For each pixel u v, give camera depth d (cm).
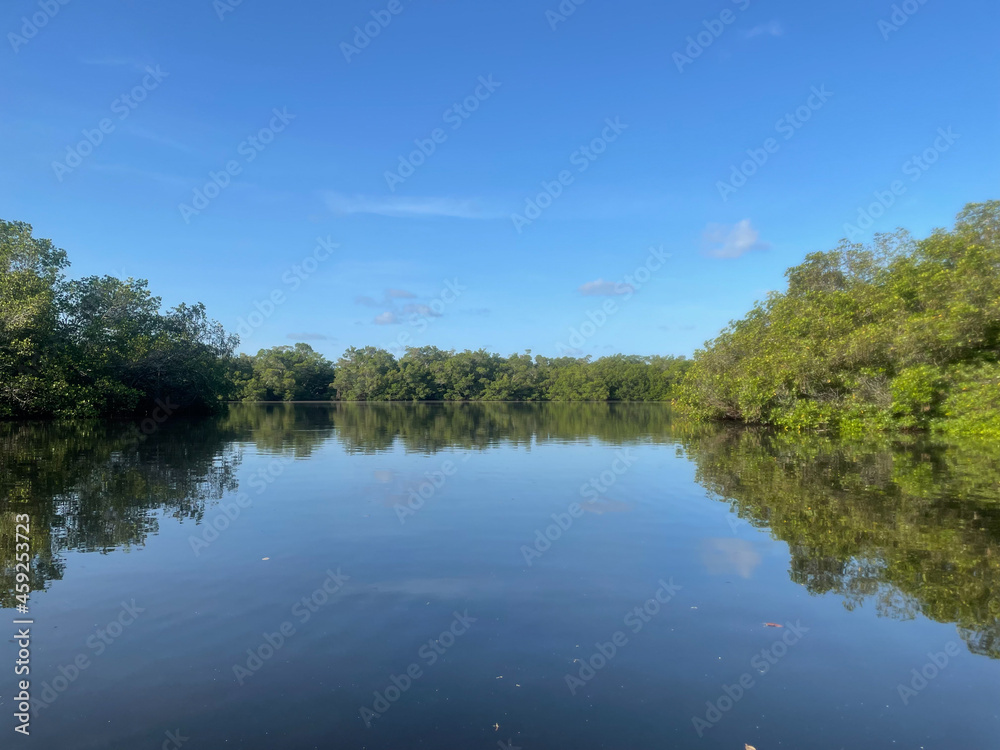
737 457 1747
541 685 445
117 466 1552
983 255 2295
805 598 615
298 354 9131
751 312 3600
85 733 380
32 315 2858
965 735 387
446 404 7938
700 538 842
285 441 2319
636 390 8994
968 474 1345
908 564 720
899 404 2352
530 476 1410
